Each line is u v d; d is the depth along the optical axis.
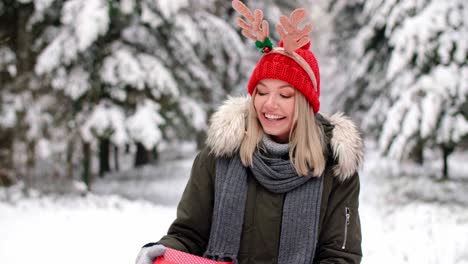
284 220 1.73
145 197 11.34
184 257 1.67
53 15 9.71
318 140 1.79
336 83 18.27
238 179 1.78
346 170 1.76
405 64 10.05
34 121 9.90
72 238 6.23
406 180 13.26
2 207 7.83
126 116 9.57
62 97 9.94
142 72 9.45
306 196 1.74
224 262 1.69
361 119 15.01
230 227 1.75
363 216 8.59
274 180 1.73
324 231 1.79
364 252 5.98
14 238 6.08
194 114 10.46
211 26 10.98
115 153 20.22
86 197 9.48
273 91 1.78
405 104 10.09
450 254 5.76
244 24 1.85
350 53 15.96
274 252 1.76
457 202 9.97
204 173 1.86
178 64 10.56
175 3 9.17
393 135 10.19
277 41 14.45
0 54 9.69
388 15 11.22
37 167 11.83
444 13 9.82
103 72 9.35
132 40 9.87
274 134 1.80
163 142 9.38
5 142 10.08
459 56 9.72
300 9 1.74
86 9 8.70
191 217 1.84
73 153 10.52
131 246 6.02
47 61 9.09
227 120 1.82
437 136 9.97
